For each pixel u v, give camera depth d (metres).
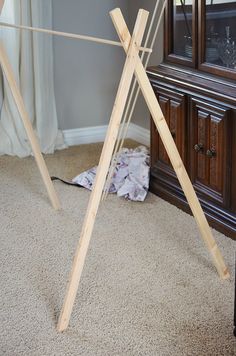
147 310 2.11
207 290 2.23
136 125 4.11
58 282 2.31
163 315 2.07
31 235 2.72
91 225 1.98
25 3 3.62
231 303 2.14
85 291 2.23
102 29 3.98
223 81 2.62
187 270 2.38
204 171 2.75
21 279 2.34
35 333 1.99
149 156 3.32
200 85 2.67
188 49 2.88
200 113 2.71
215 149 2.65
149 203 3.07
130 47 1.91
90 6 3.90
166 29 2.98
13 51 3.70
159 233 2.72
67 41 3.91
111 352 1.88
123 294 2.21
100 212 2.96
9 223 2.85
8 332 2.00
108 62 4.07
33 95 3.84
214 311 2.09
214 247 2.28
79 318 2.07
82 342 1.94
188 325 2.01
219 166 2.64
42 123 3.88
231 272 2.36
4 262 2.47
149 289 2.24
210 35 2.71
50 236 2.71
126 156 3.32
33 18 3.65
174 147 2.16
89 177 3.32
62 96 4.01
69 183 3.36
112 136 1.94
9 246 2.61
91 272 2.37
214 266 2.41
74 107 4.07
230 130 2.54
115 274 2.35
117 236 2.69
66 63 3.95
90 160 3.78
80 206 3.06
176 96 2.85
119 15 1.88
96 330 2.00
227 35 2.62
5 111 3.83
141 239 2.66
